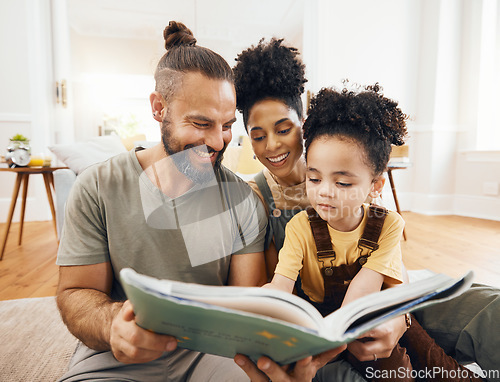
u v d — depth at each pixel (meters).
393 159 2.13
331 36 3.31
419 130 3.49
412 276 1.45
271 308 0.32
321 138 0.60
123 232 0.56
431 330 0.64
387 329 0.49
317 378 0.61
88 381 0.48
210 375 0.52
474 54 3.26
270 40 0.66
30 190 2.98
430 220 3.03
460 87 3.40
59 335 1.07
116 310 0.47
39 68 2.95
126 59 3.31
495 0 3.19
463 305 0.61
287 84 0.60
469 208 3.29
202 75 0.49
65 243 0.56
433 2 3.34
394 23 3.43
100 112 3.22
